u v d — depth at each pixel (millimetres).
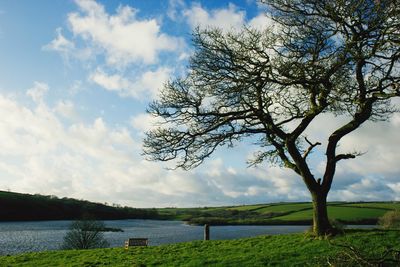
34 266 24891
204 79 23594
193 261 22766
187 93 24219
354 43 20375
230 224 156625
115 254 27734
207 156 24578
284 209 192250
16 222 136750
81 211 179250
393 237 22562
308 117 24219
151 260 24406
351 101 21922
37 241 69938
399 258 10172
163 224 156500
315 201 24688
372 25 20422
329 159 24672
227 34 24219
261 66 22969
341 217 125938
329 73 21203
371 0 20031
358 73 22766
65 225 124500
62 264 25172
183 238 77125
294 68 21688
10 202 157375
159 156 24484
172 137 24031
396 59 21562
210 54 23297
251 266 20391
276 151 26641
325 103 23656
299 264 19688
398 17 19781
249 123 24828
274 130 24438
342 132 24125
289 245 23906
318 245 22531
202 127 24328
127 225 141750
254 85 22906
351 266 10203
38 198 175250
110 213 191875
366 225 109750
